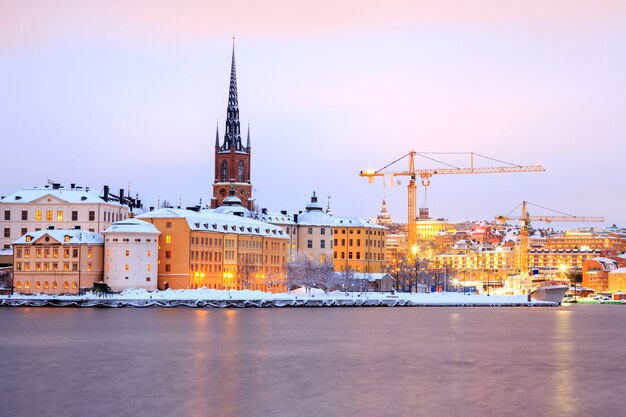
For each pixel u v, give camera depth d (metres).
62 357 138.25
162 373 122.06
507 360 138.12
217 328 188.00
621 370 127.88
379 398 104.81
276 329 187.50
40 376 119.44
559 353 148.12
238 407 99.56
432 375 121.75
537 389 111.19
